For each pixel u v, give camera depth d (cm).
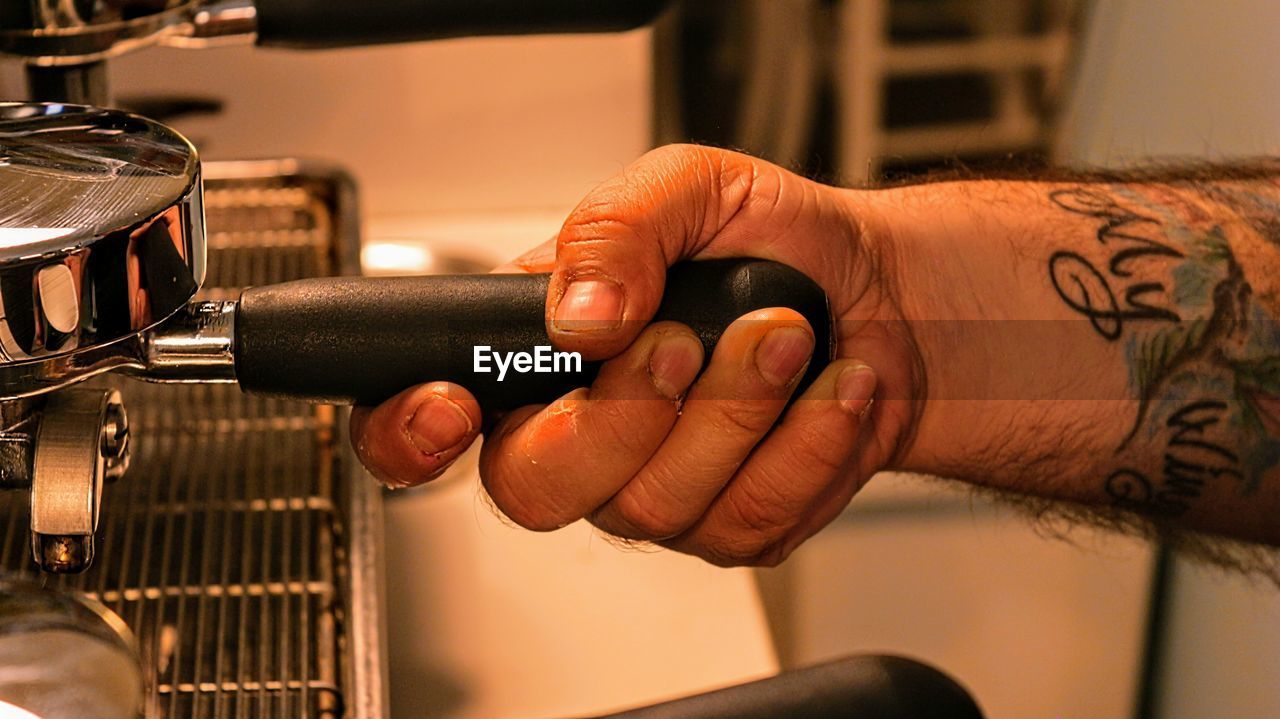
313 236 85
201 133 117
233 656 63
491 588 80
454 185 123
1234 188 74
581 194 125
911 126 107
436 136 121
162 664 63
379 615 63
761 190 62
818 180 72
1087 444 71
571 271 56
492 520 84
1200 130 98
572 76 121
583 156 124
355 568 65
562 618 79
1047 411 70
